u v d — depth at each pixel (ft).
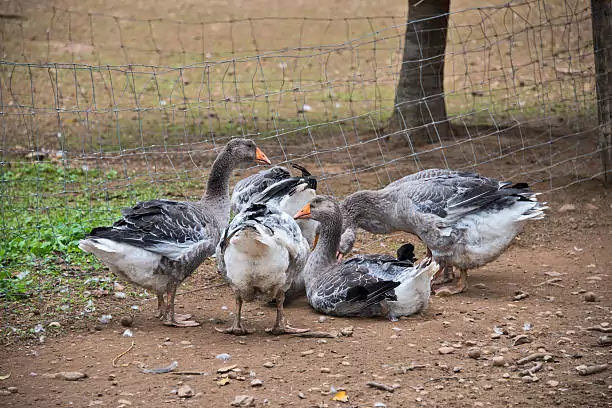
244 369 20.02
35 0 86.07
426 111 46.60
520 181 39.78
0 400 18.10
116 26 81.20
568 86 58.90
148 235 22.38
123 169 44.39
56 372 19.88
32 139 49.65
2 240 30.53
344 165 43.98
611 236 33.14
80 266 29.19
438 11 44.91
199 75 69.46
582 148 45.01
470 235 26.73
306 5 86.58
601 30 38.01
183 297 27.17
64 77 67.51
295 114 57.16
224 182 26.66
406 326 23.65
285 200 28.22
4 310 24.61
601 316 24.36
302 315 25.20
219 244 22.59
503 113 54.29
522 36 71.92
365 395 18.53
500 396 18.58
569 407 17.95
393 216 28.71
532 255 31.65
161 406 17.85
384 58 71.72
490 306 25.63
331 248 26.37
